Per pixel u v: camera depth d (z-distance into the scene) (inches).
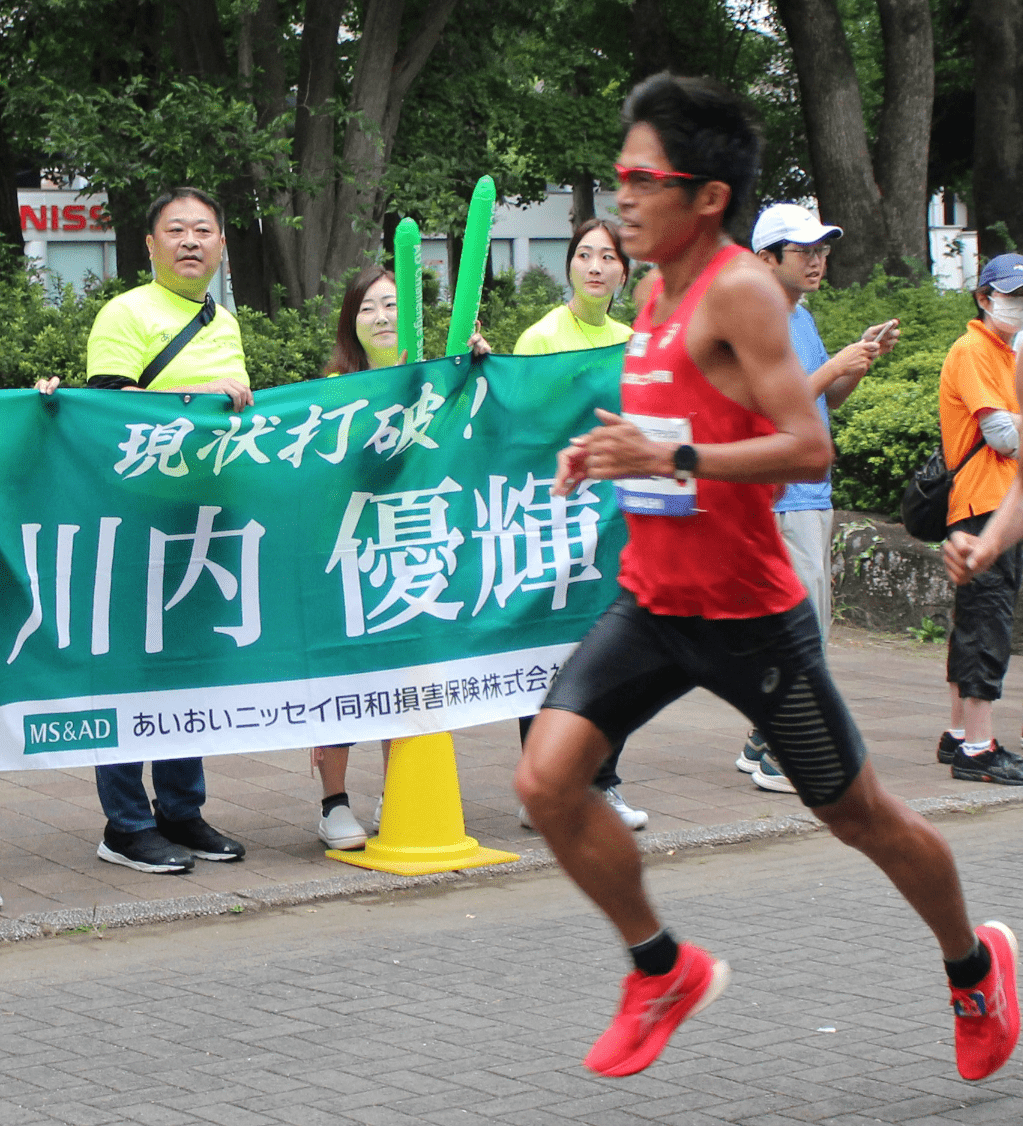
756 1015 157.6
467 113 768.3
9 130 732.7
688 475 111.5
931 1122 129.4
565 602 230.2
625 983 124.1
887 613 415.8
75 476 207.0
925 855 126.7
